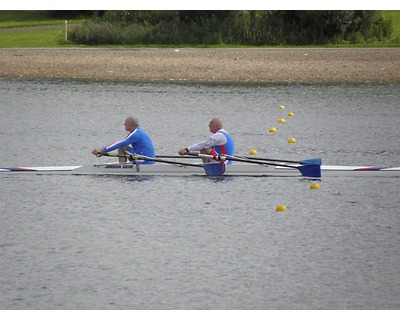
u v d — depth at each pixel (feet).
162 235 197.06
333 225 205.67
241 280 167.22
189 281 166.81
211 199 231.71
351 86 518.37
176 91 496.64
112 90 500.33
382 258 179.93
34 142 326.65
